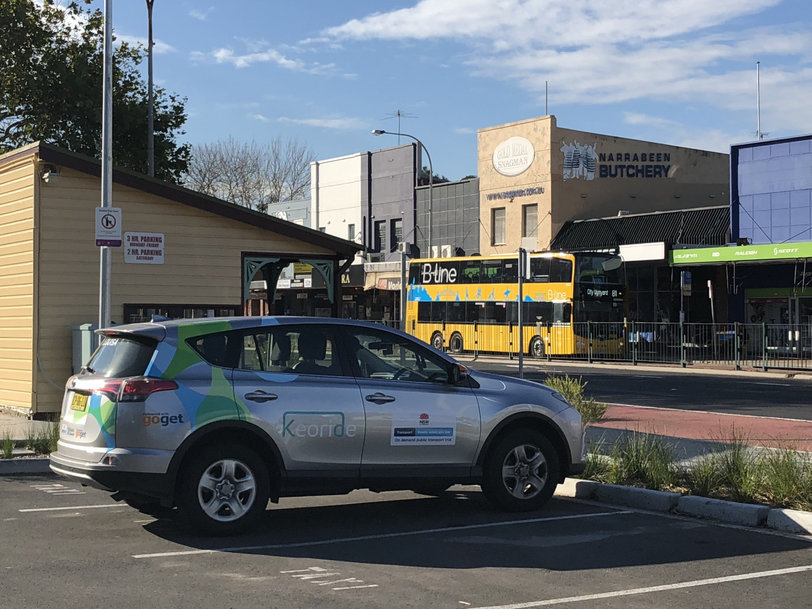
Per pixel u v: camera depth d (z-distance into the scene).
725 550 7.35
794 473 9.12
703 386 23.34
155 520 8.26
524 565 6.77
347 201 49.97
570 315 34.00
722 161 46.03
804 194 32.31
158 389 7.30
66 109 27.84
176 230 16.61
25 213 15.53
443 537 7.73
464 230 44.09
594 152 41.88
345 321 8.26
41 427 13.64
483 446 8.49
